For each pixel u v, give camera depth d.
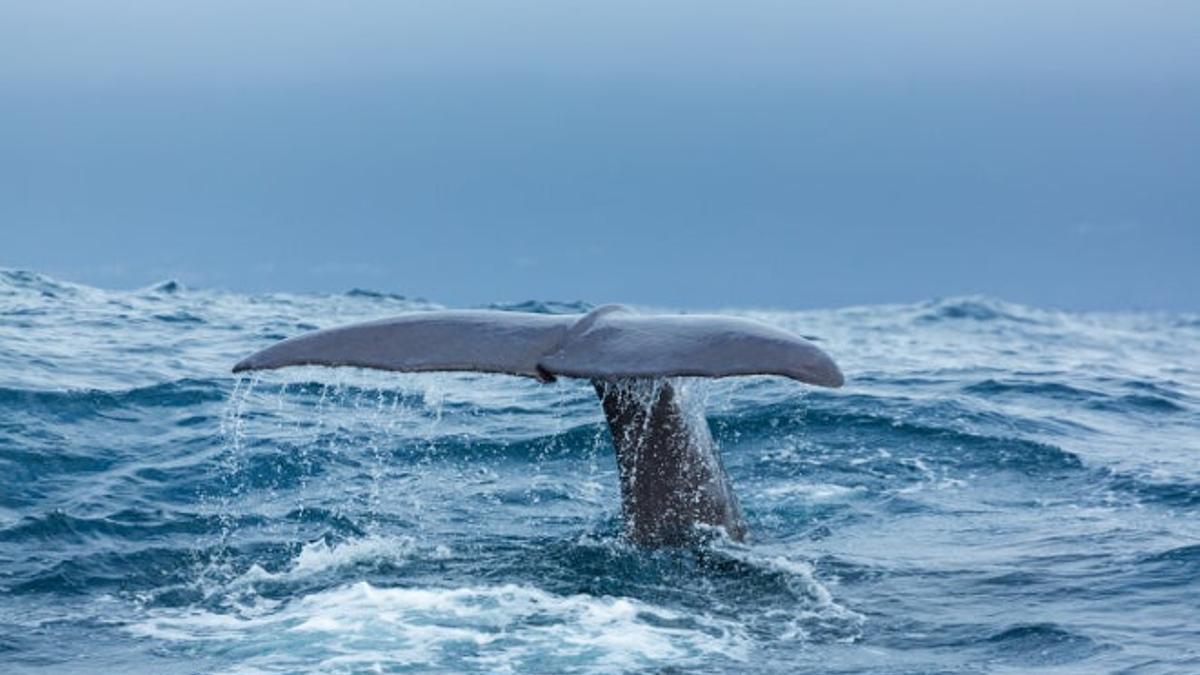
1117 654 30.70
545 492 45.69
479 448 50.97
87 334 70.50
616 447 35.94
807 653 30.22
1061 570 36.69
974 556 38.00
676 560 34.97
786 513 42.88
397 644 30.09
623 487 35.91
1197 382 74.06
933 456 50.47
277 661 29.62
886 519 42.34
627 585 33.59
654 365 29.98
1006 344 100.44
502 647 29.89
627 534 35.94
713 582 33.84
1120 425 59.31
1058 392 66.00
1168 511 43.84
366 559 37.00
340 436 51.88
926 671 29.58
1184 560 37.56
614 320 31.67
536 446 51.38
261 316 81.50
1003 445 52.03
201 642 31.28
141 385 58.25
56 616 33.47
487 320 32.06
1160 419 61.72
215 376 60.62
